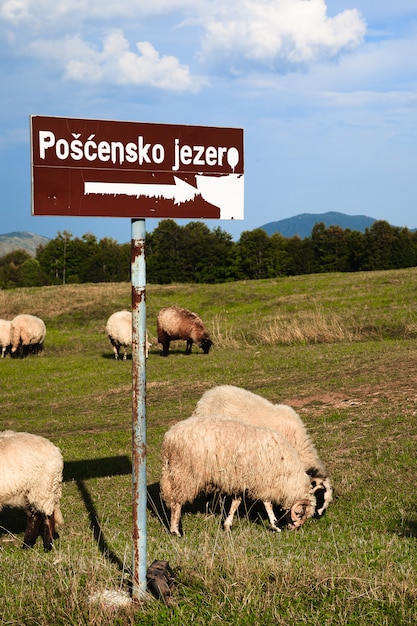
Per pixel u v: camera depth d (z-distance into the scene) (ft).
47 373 80.07
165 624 15.89
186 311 87.51
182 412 54.75
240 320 115.75
